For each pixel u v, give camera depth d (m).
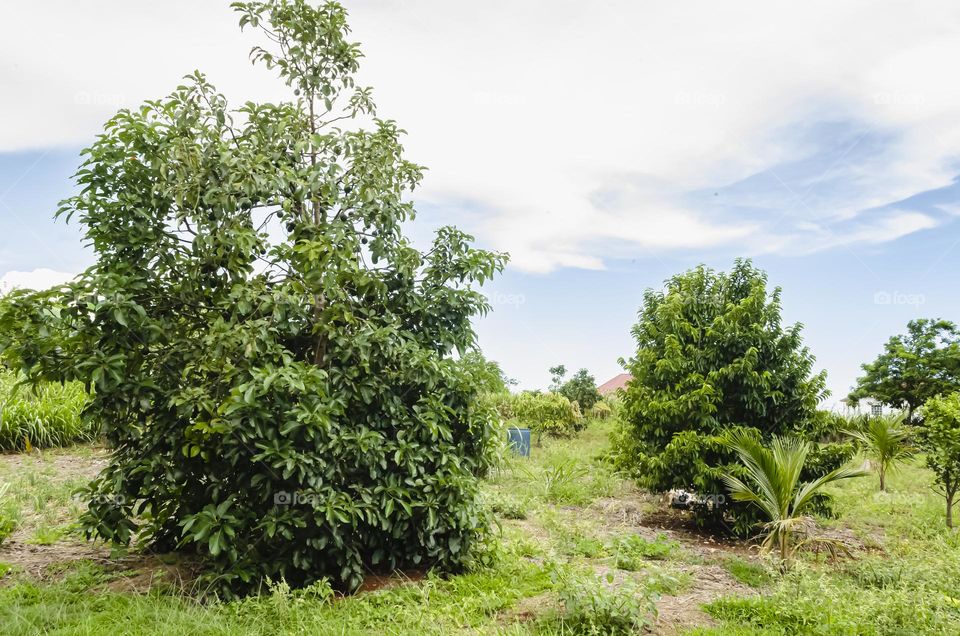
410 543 5.46
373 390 5.28
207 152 5.17
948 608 4.61
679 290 9.19
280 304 4.98
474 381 5.91
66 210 5.02
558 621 4.27
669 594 5.27
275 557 4.93
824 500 7.90
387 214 5.83
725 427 7.98
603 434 18.67
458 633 4.14
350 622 4.21
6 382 10.91
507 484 10.29
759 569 6.21
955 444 8.30
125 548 5.13
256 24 5.94
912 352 28.05
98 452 10.29
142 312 4.71
